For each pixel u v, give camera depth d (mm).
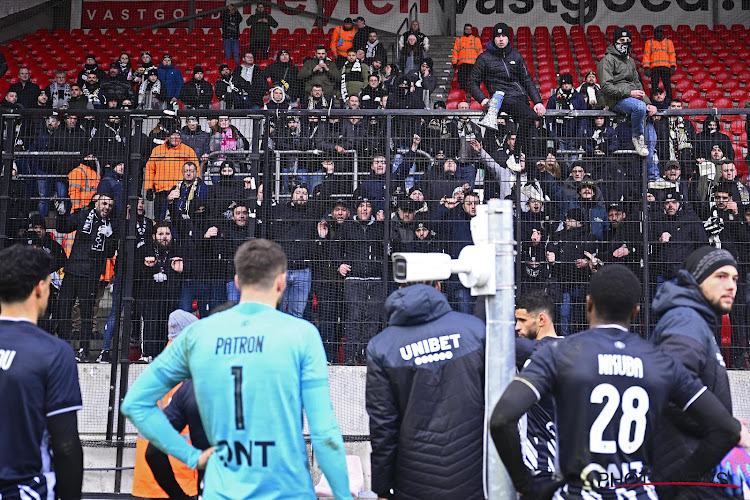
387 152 6398
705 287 3232
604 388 2787
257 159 6391
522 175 6680
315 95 9031
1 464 2789
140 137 6328
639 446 2799
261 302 2887
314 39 18797
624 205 6520
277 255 2943
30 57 18984
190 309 6629
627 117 6566
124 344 6137
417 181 6715
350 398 6277
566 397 2820
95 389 6371
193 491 4152
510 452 2760
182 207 6672
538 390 2805
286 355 2766
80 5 21000
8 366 2820
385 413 3586
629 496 2768
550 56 18547
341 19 20078
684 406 2854
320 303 6547
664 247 6555
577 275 6574
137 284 6551
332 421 2779
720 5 20344
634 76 6766
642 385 2789
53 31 20953
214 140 7785
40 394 2848
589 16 20500
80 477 2879
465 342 3570
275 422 2727
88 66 11562
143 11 20844
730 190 6844
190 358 2822
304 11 20078
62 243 6898
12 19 20297
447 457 3477
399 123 6758
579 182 6531
